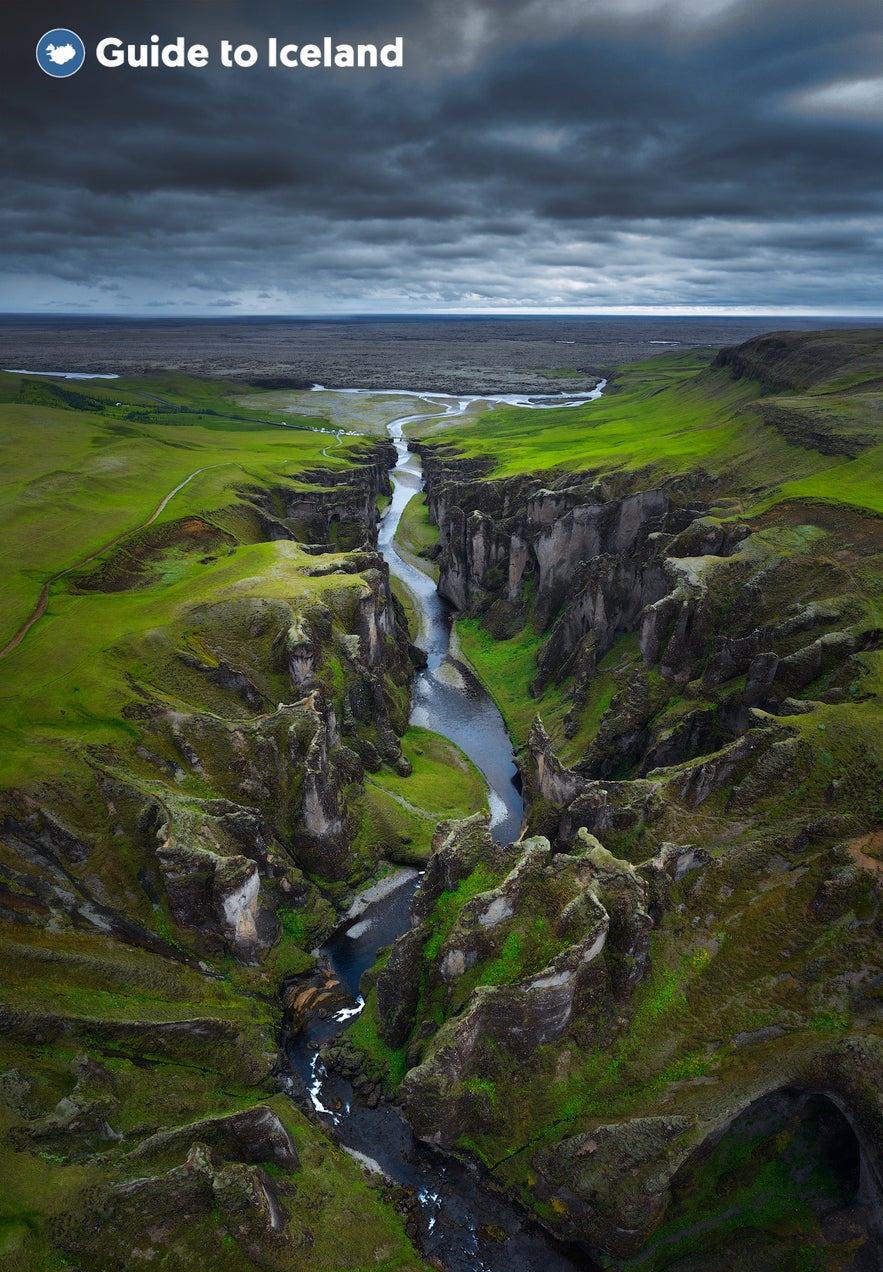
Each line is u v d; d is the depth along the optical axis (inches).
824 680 3289.9
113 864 2901.1
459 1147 2322.8
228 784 3420.3
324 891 3368.6
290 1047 2723.9
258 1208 1925.4
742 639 3631.9
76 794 2999.5
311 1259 1940.2
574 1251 2107.5
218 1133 2130.9
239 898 2851.9
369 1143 2377.0
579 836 2800.2
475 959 2504.9
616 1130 2114.9
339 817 3479.3
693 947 2513.5
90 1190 1904.5
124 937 2778.1
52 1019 2347.4
